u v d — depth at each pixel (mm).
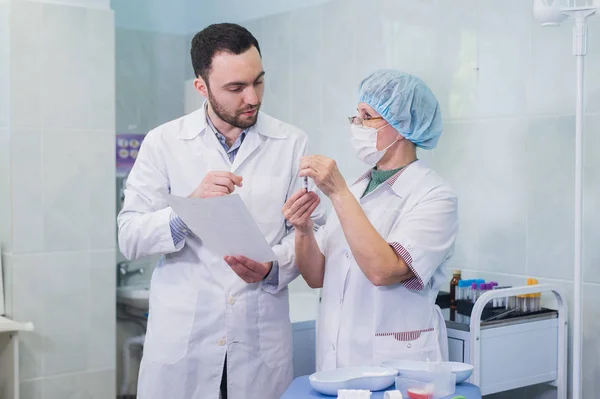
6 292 3244
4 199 3230
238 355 2176
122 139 3982
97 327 3436
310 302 3363
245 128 2125
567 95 2465
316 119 3414
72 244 3346
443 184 1974
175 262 2207
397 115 1966
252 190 2201
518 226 2625
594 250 2422
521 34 2588
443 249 1913
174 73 4227
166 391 2170
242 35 2045
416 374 1698
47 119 3246
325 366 2010
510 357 2350
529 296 2457
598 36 2389
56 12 3242
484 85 2717
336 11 3279
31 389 3262
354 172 3211
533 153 2568
